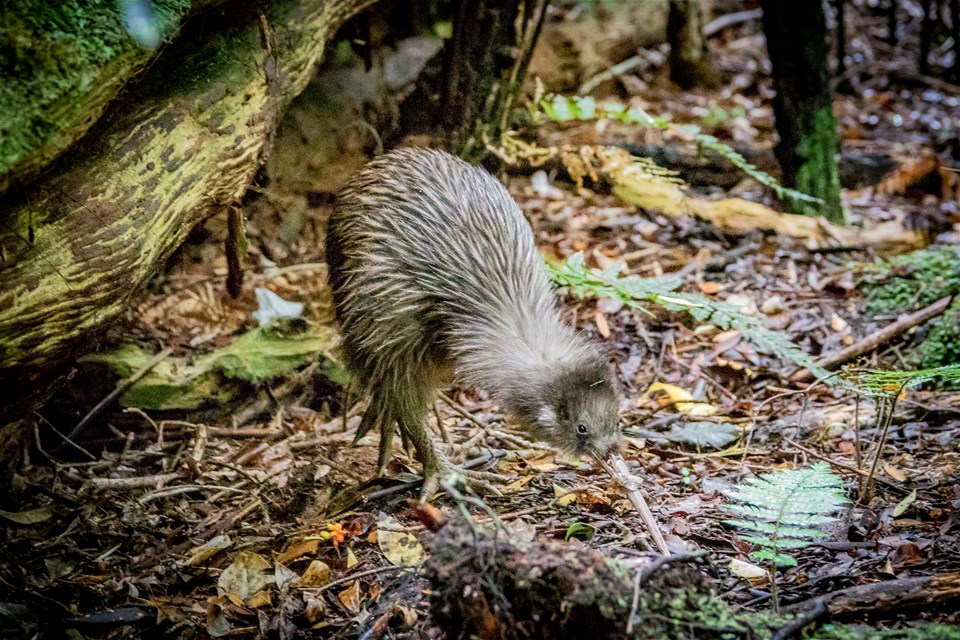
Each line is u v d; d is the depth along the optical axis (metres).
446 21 7.38
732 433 4.91
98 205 3.38
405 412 4.36
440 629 2.97
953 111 10.11
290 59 4.77
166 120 3.79
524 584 2.77
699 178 8.02
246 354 5.15
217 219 6.19
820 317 6.06
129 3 3.14
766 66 10.78
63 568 3.79
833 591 3.38
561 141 7.95
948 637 2.83
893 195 8.20
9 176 2.91
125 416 4.88
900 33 12.02
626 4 9.62
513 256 4.28
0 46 2.86
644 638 2.73
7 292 3.08
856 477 4.34
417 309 4.23
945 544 3.66
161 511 4.21
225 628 3.45
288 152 6.45
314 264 6.20
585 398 3.98
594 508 4.18
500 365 4.07
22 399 3.59
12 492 4.27
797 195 6.63
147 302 5.51
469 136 6.56
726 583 3.50
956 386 5.27
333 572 3.78
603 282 5.28
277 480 4.44
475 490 4.37
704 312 5.11
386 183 4.40
